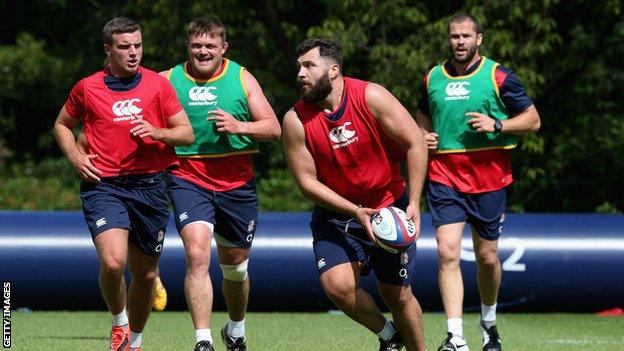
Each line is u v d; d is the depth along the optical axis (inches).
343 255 1002.1
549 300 1932.8
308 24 3213.6
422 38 2743.6
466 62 1267.2
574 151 2962.6
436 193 1259.8
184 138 1085.1
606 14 2878.9
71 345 1357.0
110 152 1088.8
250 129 1130.0
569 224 1959.9
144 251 1130.7
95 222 1074.7
